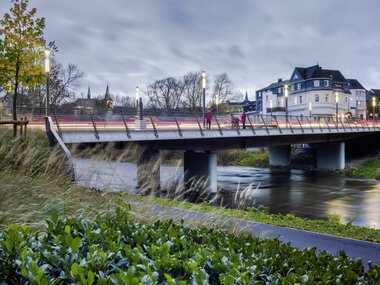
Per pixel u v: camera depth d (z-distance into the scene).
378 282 2.44
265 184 32.31
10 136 9.22
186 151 30.97
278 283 2.42
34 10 15.20
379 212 20.08
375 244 7.26
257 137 34.19
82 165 7.23
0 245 2.50
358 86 93.50
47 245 2.61
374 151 50.69
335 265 3.02
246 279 2.28
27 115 19.61
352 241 7.47
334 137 44.41
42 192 5.50
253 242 3.72
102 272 2.20
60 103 54.31
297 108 81.94
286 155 49.88
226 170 45.56
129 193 6.76
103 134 20.58
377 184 32.38
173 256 2.62
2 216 4.07
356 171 41.25
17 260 2.24
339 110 79.94
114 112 27.36
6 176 5.65
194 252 2.83
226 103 96.81
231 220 5.95
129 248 2.63
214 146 29.92
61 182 6.51
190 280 2.27
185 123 29.83
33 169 6.84
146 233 3.42
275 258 2.99
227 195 25.08
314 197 25.50
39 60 16.22
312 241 7.36
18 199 4.80
